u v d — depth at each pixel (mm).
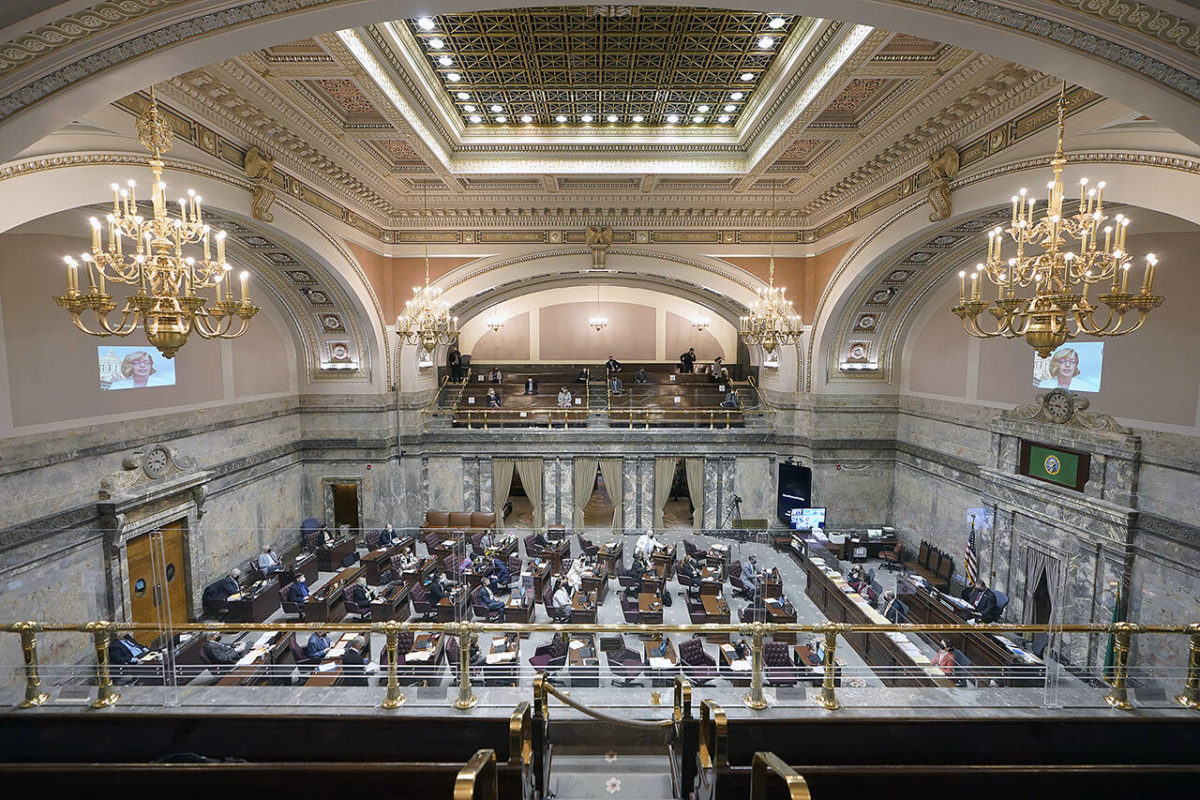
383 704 5125
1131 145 6797
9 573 8461
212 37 4109
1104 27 3916
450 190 13922
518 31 8023
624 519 17844
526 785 3588
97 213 9203
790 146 10992
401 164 12359
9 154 4180
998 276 5738
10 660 7676
